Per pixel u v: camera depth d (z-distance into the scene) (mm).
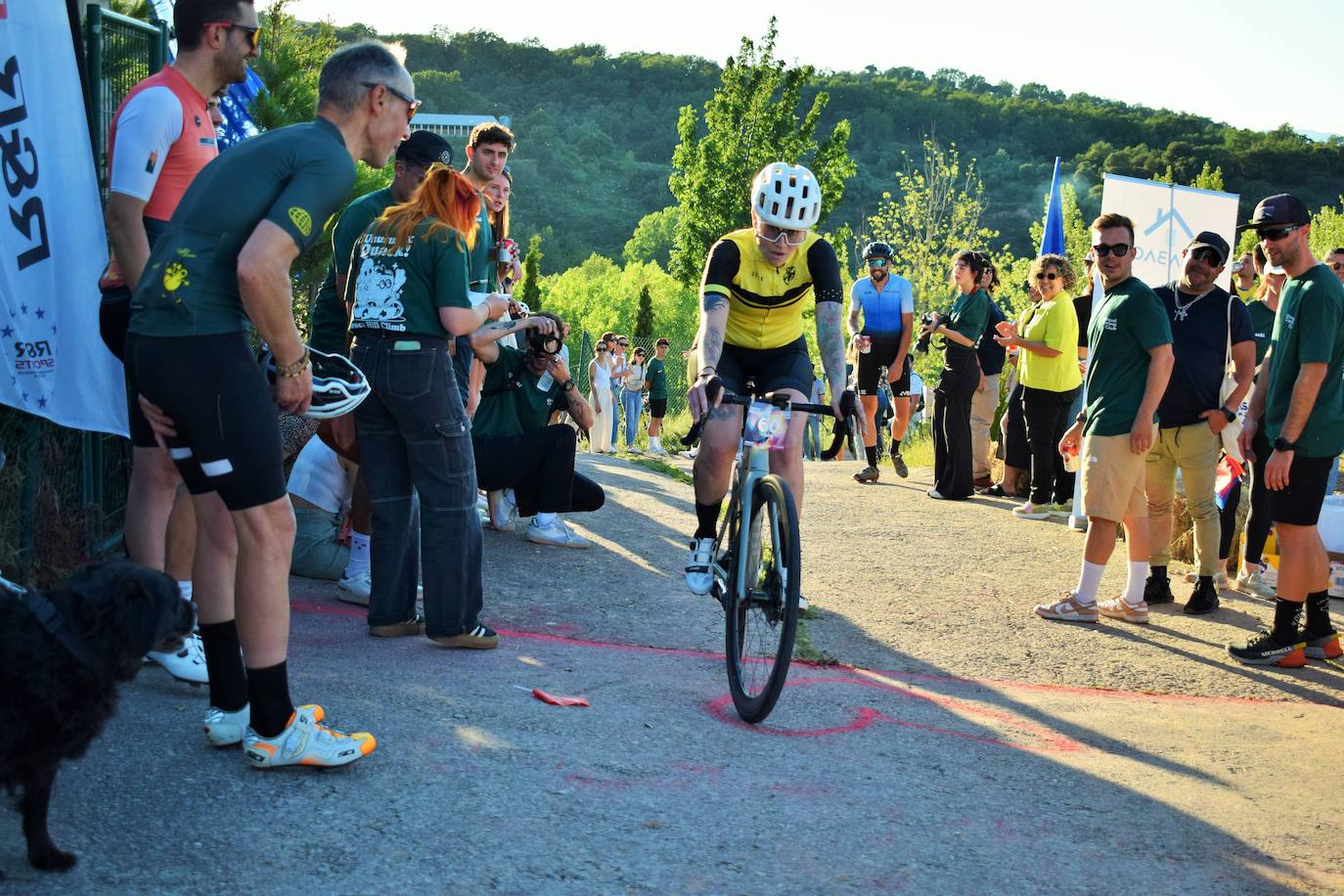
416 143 5051
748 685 4234
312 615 5156
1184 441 6602
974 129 178250
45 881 2508
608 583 6418
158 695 3770
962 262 10227
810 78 33812
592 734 3816
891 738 4148
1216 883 3094
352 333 4668
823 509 9547
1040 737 4363
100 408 4988
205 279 2943
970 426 10438
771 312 5035
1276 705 5141
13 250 4566
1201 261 6523
